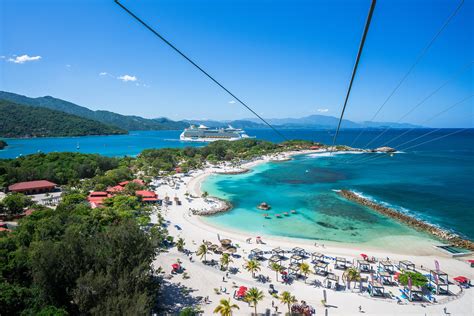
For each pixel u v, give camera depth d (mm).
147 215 77562
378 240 66562
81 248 37844
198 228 73250
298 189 115812
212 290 44688
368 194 104938
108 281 33000
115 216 63875
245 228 74375
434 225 73688
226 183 127125
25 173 105938
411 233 70562
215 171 152375
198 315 38375
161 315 37688
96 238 41438
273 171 155750
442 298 43906
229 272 50750
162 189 112125
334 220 80312
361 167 163000
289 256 58156
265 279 48875
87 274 33062
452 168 151375
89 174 123938
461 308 41438
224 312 35812
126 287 32844
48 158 129250
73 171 117938
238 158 192375
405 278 45625
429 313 40281
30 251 40719
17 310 30312
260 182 129000
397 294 45000
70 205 69500
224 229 73375
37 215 59594
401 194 103250
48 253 34562
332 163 180125
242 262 55031
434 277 48625
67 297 34656
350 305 41938
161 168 147750
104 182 103625
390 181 124938
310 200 100000
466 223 75125
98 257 37156
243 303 41656
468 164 163250
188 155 191125
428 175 134625
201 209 88500
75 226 50188
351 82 6973
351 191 109750
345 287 46875
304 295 44375
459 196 98562
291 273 51062
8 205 71938
